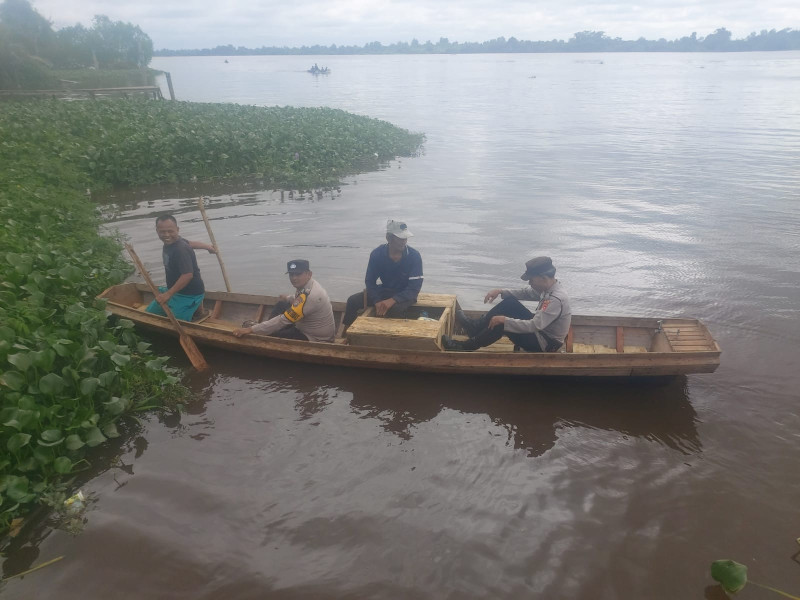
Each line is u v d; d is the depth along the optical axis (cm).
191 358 678
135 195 1549
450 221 1297
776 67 13262
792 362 690
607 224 1266
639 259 1047
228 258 1061
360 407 611
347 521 455
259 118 2442
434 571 412
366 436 564
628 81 7938
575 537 442
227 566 414
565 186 1645
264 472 511
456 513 465
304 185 1678
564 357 607
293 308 657
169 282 741
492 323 641
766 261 1027
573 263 1033
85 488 489
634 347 679
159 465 518
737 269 991
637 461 527
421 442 555
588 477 506
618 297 884
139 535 440
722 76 9119
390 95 5472
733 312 825
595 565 418
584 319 691
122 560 419
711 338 618
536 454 538
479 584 402
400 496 483
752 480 502
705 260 1036
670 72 10969
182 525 451
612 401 620
